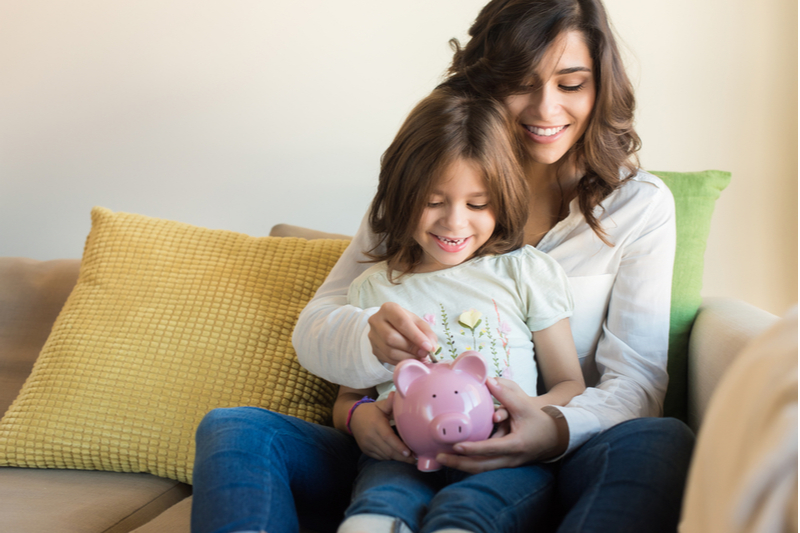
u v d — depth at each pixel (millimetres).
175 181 1617
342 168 1522
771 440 342
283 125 1541
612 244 976
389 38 1458
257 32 1526
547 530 707
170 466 1021
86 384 1070
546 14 886
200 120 1584
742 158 1335
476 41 980
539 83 909
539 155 971
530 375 882
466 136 848
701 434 446
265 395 1044
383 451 769
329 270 1165
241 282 1141
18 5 1639
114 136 1634
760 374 385
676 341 1054
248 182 1579
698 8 1313
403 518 614
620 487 591
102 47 1611
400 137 914
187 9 1555
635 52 1345
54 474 1047
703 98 1334
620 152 991
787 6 1277
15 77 1658
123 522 907
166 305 1123
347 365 843
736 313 981
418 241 907
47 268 1403
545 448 720
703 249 1097
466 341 879
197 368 1064
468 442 680
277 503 643
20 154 1685
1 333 1322
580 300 980
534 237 1040
